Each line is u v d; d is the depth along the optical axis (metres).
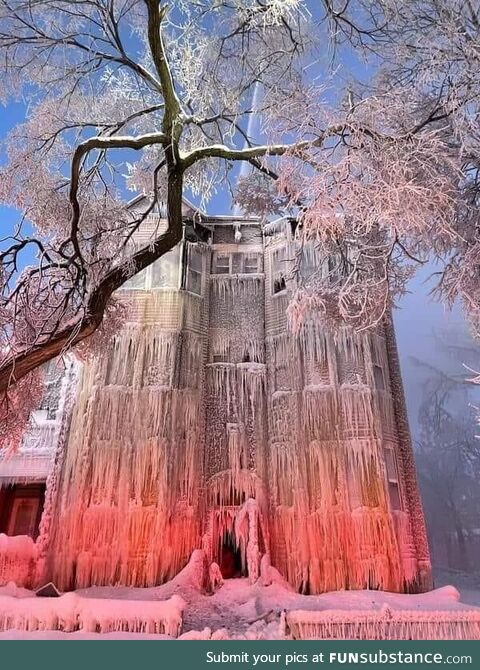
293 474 11.43
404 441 12.29
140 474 11.14
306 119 5.40
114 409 11.84
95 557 10.41
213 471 11.86
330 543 10.55
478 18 5.82
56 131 9.10
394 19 6.59
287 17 7.74
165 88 8.38
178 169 8.90
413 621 8.00
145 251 8.64
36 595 9.28
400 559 10.47
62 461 11.86
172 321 12.97
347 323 9.69
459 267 6.02
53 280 8.89
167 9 7.64
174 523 10.87
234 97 8.98
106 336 10.27
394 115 5.45
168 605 8.00
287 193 6.02
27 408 9.83
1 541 10.79
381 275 7.36
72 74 8.97
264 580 9.94
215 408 12.56
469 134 5.37
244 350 13.38
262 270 14.50
